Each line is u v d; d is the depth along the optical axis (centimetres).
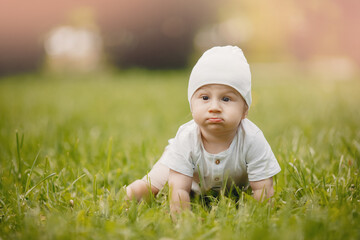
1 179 267
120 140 407
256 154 228
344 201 218
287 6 1418
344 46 1329
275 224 194
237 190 235
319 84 1061
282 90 917
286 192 241
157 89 990
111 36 1834
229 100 216
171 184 230
